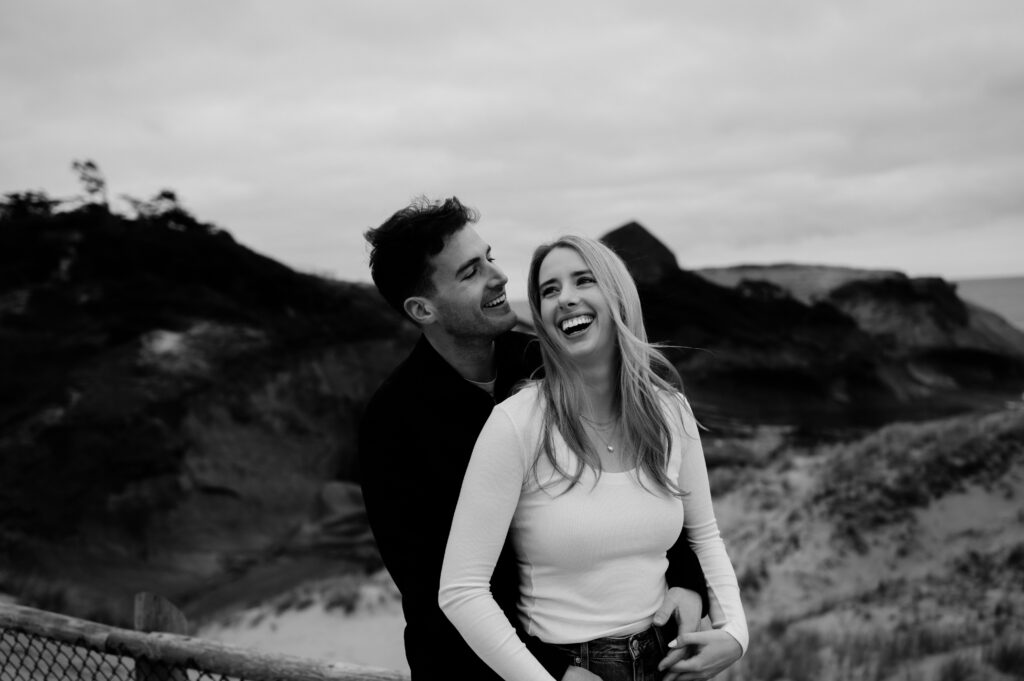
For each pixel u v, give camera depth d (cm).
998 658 947
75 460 2606
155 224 4131
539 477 184
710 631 195
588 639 184
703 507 212
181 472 2678
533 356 225
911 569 1490
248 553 2397
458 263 202
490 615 178
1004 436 1888
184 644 299
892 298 7319
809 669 1013
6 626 345
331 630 1456
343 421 3175
